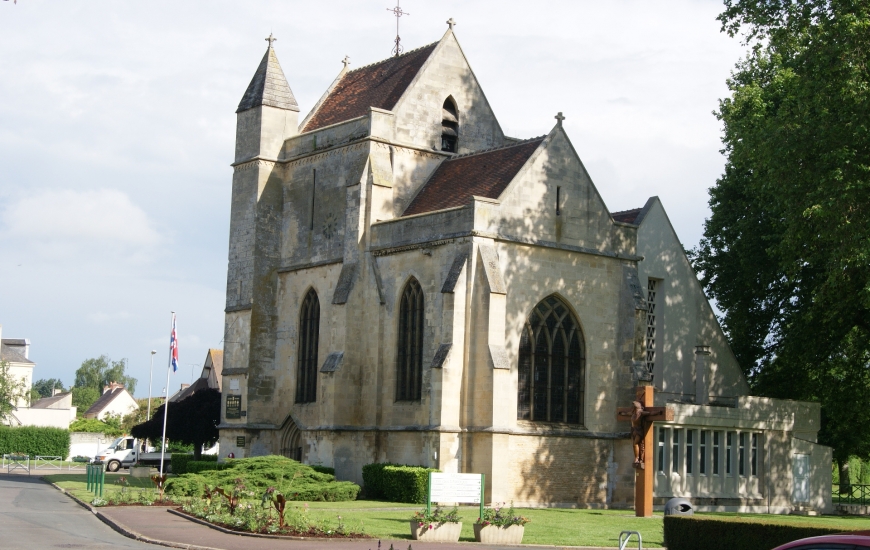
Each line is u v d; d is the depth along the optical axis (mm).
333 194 74812
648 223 75688
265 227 78812
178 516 48000
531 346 65562
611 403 68625
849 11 56062
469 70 77812
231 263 80750
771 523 37219
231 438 78625
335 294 70125
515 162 68062
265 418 77562
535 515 55656
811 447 74750
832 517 66500
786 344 75688
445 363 61875
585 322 67875
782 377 80438
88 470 64688
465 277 62938
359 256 70188
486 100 78562
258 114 79750
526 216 65688
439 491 42156
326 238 74875
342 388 68562
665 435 67188
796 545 23359
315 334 75125
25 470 103188
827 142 56375
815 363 75875
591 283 68375
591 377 67750
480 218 63469
